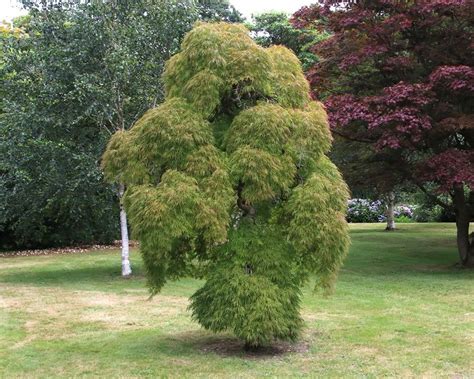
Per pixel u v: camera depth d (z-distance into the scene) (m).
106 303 9.62
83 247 21.53
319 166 6.45
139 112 12.89
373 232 24.17
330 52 13.65
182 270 6.48
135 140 6.26
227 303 5.97
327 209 6.07
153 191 5.85
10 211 14.08
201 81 6.10
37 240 20.75
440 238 20.91
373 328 7.34
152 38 12.65
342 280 11.61
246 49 6.35
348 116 11.40
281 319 5.96
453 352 6.16
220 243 6.00
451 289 10.30
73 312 8.86
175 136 5.95
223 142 6.23
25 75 12.76
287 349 6.41
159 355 6.23
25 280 12.92
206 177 5.93
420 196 27.42
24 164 12.53
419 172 12.02
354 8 13.09
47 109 12.34
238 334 5.91
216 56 6.15
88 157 11.94
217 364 5.83
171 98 6.47
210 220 5.67
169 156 6.03
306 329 7.33
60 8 12.91
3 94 13.98
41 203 14.55
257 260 6.13
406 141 12.32
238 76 6.17
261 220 6.41
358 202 32.31
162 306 9.27
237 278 5.99
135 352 6.38
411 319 7.87
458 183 11.52
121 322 8.06
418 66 12.95
